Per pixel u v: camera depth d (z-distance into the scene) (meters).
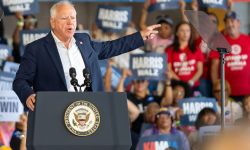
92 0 22.34
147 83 21.20
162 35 23.36
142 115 20.66
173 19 24.62
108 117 8.98
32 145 8.84
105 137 8.95
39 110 8.90
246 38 22.66
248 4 25.16
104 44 11.38
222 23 23.92
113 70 21.61
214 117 19.05
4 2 21.58
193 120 20.19
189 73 22.50
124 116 9.04
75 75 10.35
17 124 18.09
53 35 11.02
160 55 21.17
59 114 8.93
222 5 22.36
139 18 24.73
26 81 10.85
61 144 8.86
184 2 22.47
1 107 17.92
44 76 10.91
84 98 9.02
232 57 22.58
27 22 22.47
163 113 18.41
